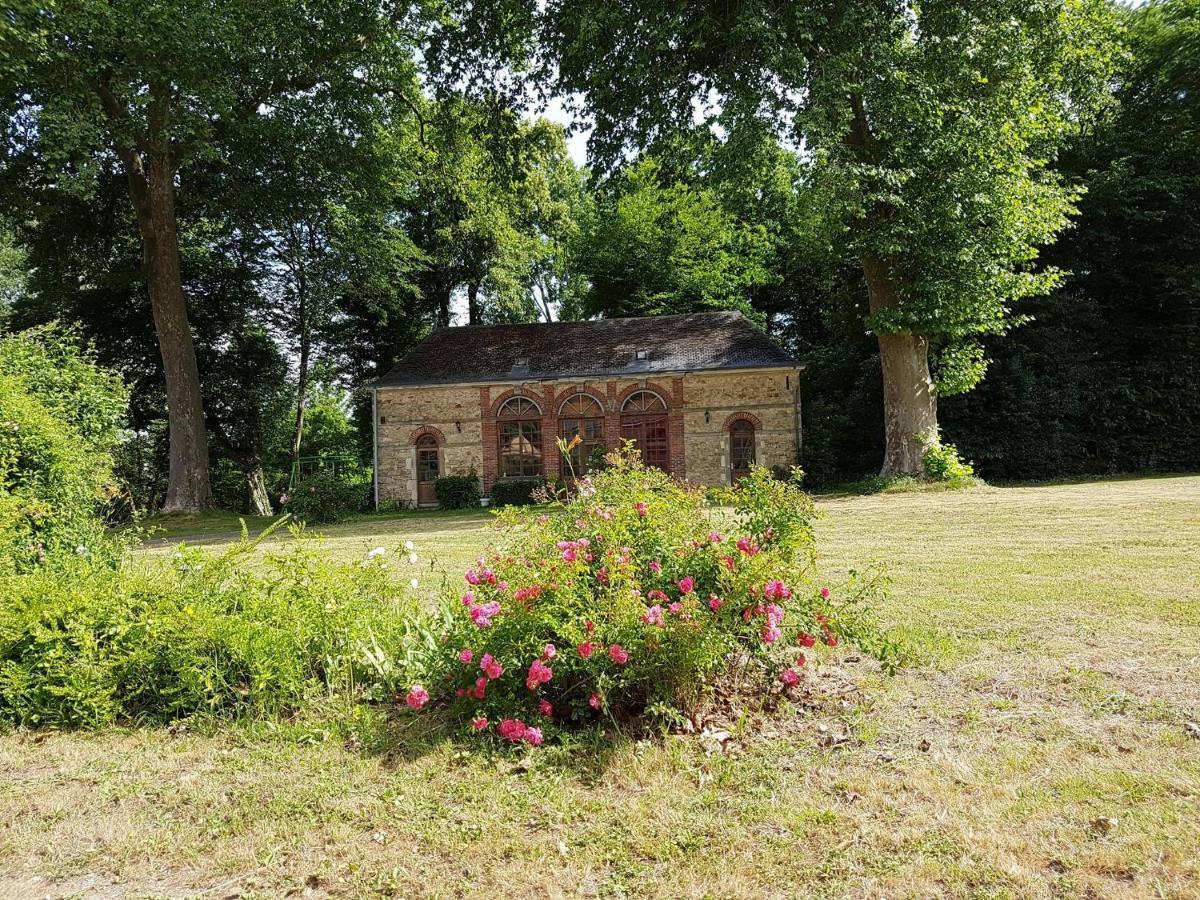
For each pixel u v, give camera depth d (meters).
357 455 32.59
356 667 4.60
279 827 3.05
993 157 16.34
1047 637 5.14
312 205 23.92
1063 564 7.75
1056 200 17.45
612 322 26.97
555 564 3.94
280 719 4.26
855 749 3.57
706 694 4.06
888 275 18.62
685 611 3.80
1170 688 4.10
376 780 3.46
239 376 28.56
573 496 5.52
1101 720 3.73
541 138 22.30
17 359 9.29
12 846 2.97
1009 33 15.40
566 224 32.19
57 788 3.51
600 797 3.20
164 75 16.77
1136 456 23.77
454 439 24.86
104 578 5.11
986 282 16.95
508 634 3.91
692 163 20.27
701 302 31.03
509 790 3.29
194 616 4.44
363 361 33.31
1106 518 11.34
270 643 4.36
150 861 2.85
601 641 3.82
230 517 21.12
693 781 3.31
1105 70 18.47
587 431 24.52
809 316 31.36
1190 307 22.70
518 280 35.06
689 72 17.58
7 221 21.95
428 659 4.30
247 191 22.33
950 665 4.66
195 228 25.64
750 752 3.59
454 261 32.69
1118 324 24.16
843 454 25.39
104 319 25.94
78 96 16.25
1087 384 23.58
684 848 2.77
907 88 15.66
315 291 28.19
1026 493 16.62
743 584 4.02
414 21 20.97
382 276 27.39
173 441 21.58
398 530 16.02
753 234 28.36
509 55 19.50
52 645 4.42
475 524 16.61
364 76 22.41
